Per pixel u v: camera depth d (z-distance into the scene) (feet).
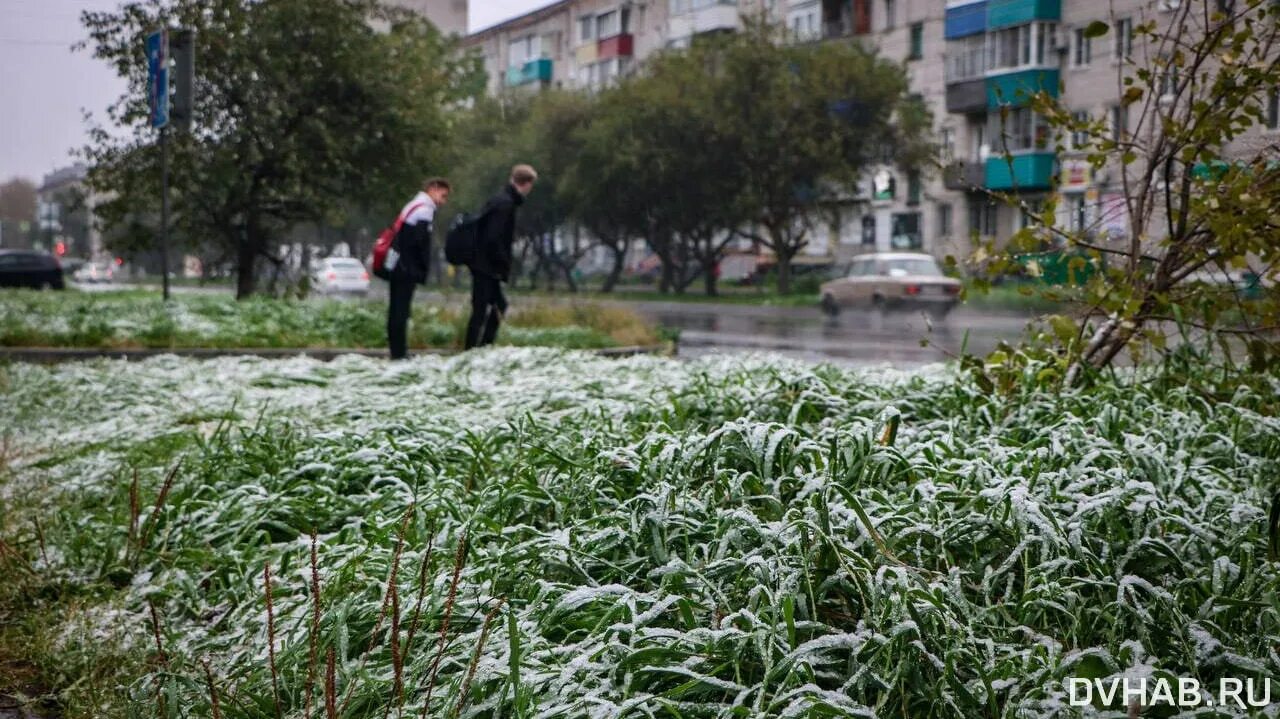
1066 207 24.41
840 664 10.67
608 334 65.51
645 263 267.18
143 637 14.43
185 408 30.86
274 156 91.91
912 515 13.10
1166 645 10.97
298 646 12.12
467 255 48.34
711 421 20.07
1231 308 23.17
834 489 13.38
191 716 11.77
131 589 16.11
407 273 45.83
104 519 18.84
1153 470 15.38
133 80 92.07
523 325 69.62
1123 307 22.71
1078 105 159.43
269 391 34.58
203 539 17.49
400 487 18.04
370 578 13.84
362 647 12.76
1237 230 21.31
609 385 29.94
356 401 29.37
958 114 184.44
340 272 186.29
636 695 9.90
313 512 17.93
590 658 10.61
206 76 89.35
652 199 179.63
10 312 65.36
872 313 114.11
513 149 207.31
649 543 13.26
